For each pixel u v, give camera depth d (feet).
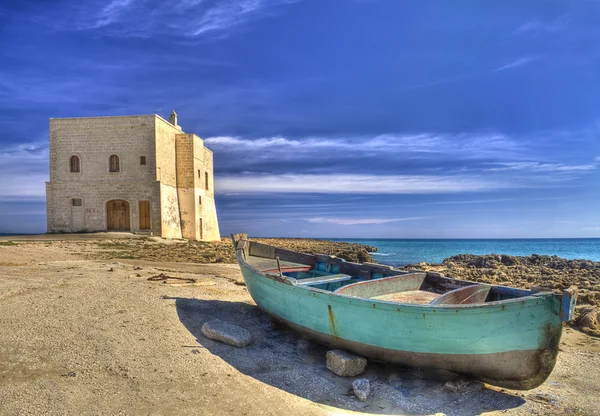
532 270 86.28
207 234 145.18
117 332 28.07
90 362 23.68
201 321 32.22
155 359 24.72
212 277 52.85
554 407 21.39
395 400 21.74
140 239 104.01
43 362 23.29
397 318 22.88
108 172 114.93
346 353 25.35
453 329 21.85
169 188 122.31
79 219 114.62
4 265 52.65
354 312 24.30
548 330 21.22
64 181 115.14
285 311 29.30
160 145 118.11
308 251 138.72
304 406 20.79
